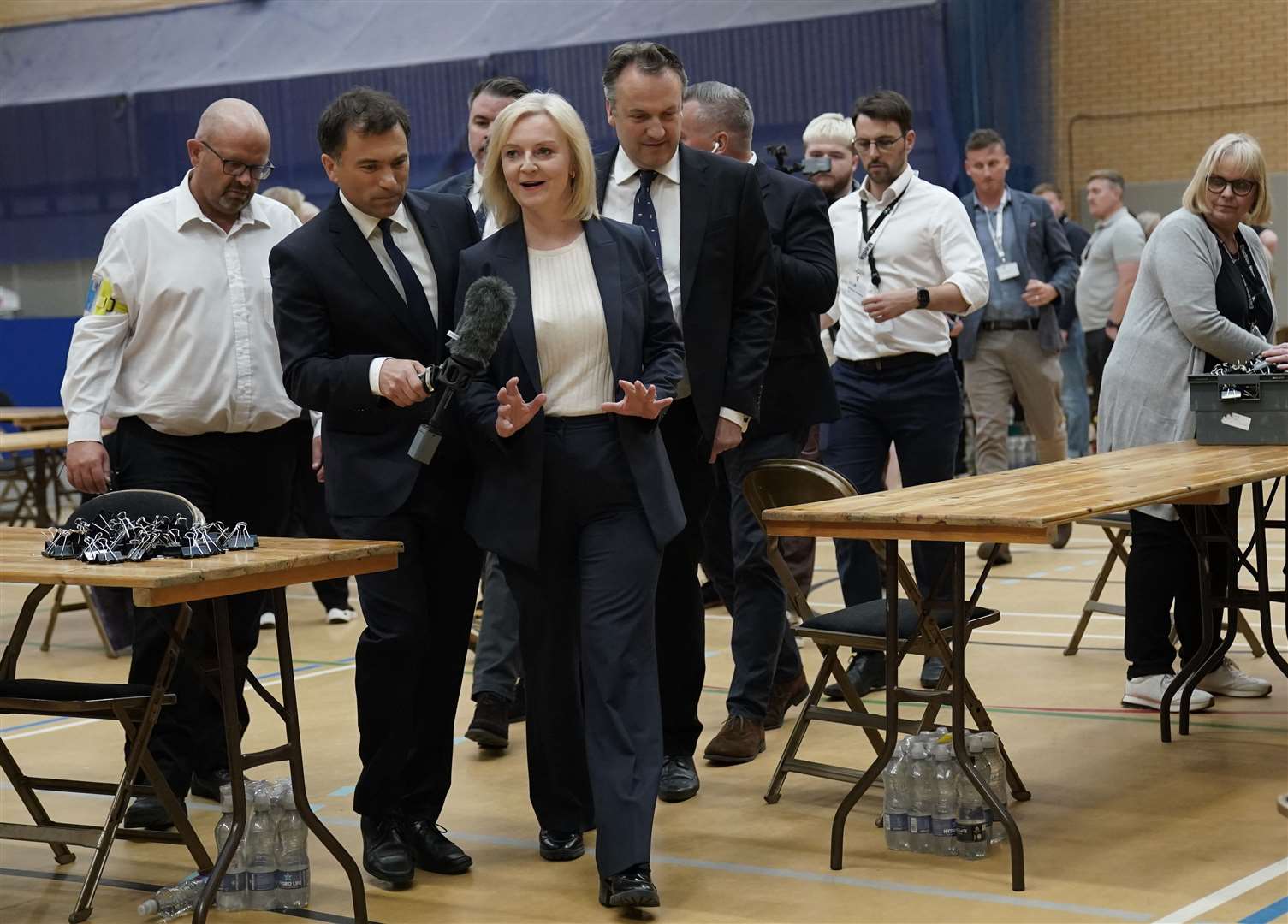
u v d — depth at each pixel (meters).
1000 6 11.06
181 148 13.37
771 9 10.96
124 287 4.15
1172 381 4.94
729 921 3.31
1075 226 10.77
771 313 4.11
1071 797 4.15
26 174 14.06
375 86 12.32
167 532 3.36
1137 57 14.17
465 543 3.70
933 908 3.34
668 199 4.06
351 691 5.91
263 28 12.92
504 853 3.85
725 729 4.62
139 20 13.59
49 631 7.14
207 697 4.36
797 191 4.61
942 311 5.29
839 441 5.57
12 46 14.06
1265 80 13.70
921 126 10.59
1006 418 7.87
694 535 4.13
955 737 3.56
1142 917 3.21
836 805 4.17
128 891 3.68
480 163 5.20
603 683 3.40
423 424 3.32
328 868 3.79
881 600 4.32
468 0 12.10
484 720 4.80
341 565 3.33
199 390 4.16
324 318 3.60
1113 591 7.38
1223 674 5.23
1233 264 4.93
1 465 10.79
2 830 3.57
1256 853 3.62
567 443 3.47
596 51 11.52
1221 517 4.79
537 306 3.50
